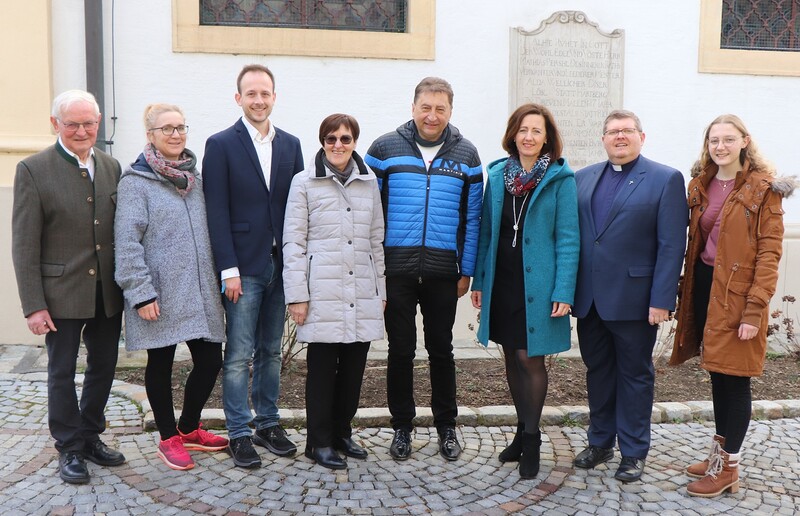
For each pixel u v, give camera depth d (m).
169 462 3.48
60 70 5.64
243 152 3.51
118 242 3.28
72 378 3.34
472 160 3.71
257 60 5.82
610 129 3.43
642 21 6.29
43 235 3.25
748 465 3.69
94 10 5.50
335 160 3.45
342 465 3.52
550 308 3.45
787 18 6.62
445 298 3.69
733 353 3.27
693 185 3.48
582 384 4.87
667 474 3.56
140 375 4.94
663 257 3.36
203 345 3.48
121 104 5.67
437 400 3.81
